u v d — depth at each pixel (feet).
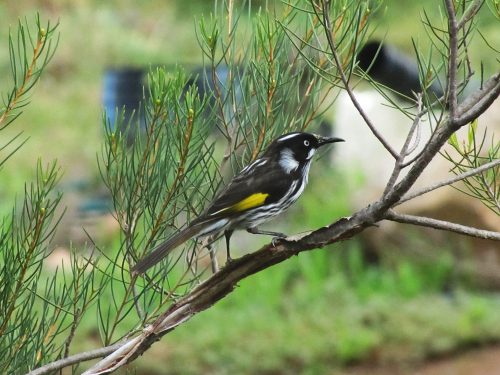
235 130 22.49
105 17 107.65
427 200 55.26
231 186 22.91
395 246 58.03
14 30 98.22
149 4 111.34
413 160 17.20
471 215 54.95
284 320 52.80
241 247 59.88
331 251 59.16
